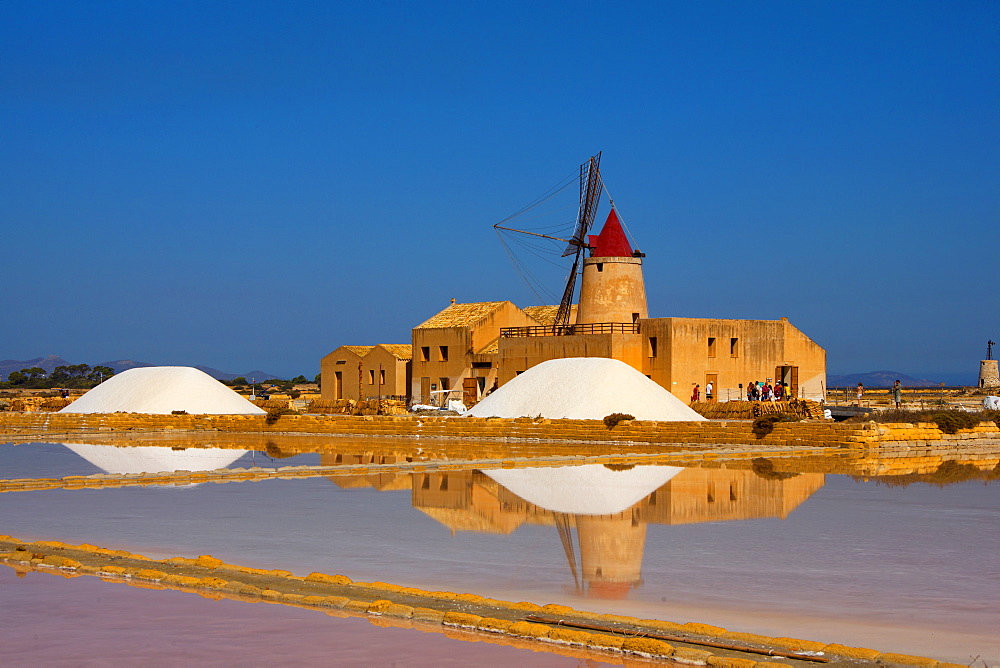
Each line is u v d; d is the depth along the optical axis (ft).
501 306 198.49
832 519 67.46
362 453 121.60
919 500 76.64
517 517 68.28
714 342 167.73
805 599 44.83
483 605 42.01
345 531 62.90
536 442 136.15
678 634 37.70
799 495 79.36
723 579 48.83
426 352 200.85
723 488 83.82
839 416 159.43
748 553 55.47
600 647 36.55
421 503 75.36
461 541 59.16
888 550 56.39
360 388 216.54
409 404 204.44
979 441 127.24
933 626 40.24
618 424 132.57
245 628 39.09
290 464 107.76
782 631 39.40
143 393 181.98
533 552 55.83
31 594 44.60
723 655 35.22
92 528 64.39
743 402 142.10
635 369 150.00
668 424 129.39
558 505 74.13
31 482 88.48
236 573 48.42
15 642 37.42
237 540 59.72
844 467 101.76
